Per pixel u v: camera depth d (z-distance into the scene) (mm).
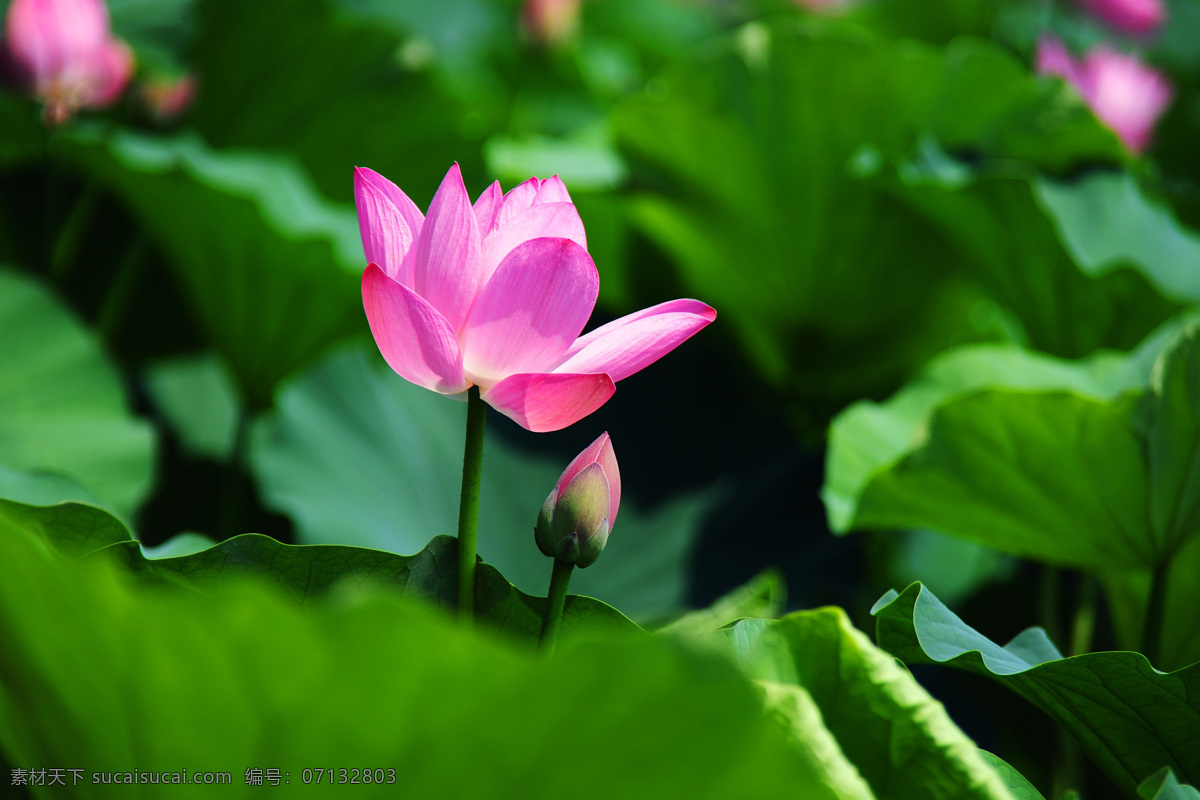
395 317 2340
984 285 4316
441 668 2168
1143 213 4297
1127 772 2496
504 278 2338
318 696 2186
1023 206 3787
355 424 3590
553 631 2385
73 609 2193
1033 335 4199
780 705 2299
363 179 2357
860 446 3145
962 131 4555
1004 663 2467
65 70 3846
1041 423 2729
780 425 4352
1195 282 4055
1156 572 2727
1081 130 4379
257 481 3256
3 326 3496
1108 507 2730
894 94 4438
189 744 2217
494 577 2428
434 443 3768
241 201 3639
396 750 2197
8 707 2285
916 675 3441
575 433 4109
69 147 3846
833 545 3723
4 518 2186
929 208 4160
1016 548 2820
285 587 2422
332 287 3896
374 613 2158
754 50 4434
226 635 2174
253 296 4000
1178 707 2432
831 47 4418
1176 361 2680
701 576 3641
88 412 3465
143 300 4617
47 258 4195
